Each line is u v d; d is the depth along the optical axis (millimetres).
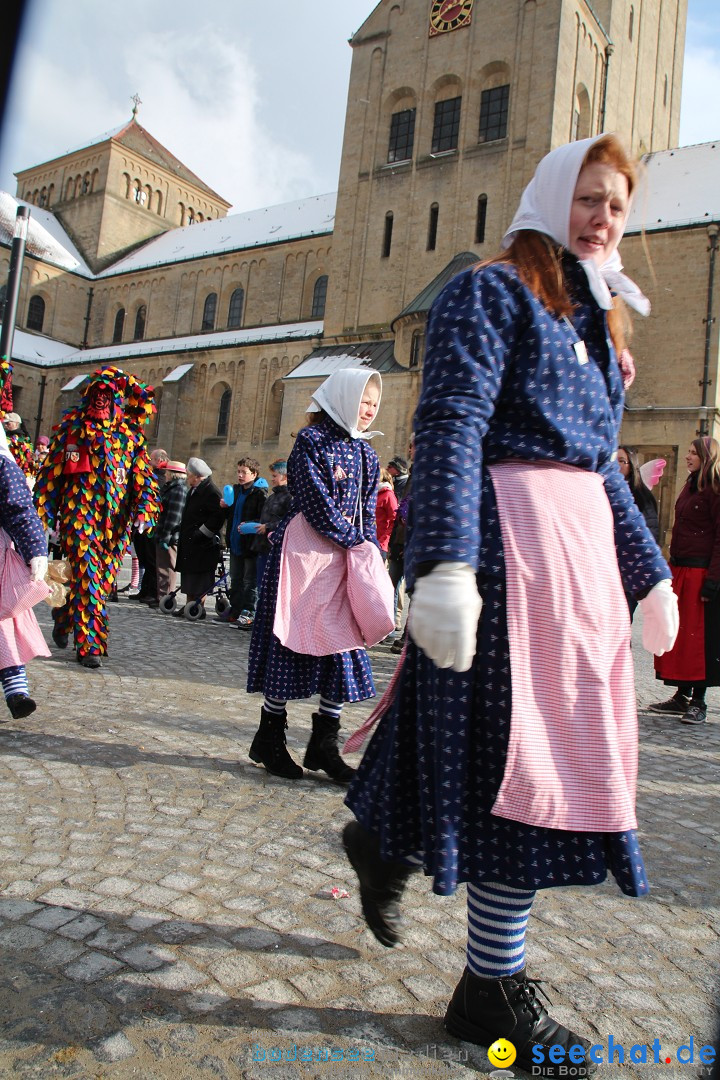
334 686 3855
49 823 3041
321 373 33375
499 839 1612
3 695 5105
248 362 42031
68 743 4125
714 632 6238
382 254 35219
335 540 3742
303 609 3779
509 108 32219
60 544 6312
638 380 29250
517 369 1706
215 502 10156
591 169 1771
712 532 6285
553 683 1627
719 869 3191
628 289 1917
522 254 1776
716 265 28328
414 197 34469
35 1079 1634
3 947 2113
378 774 1871
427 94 34562
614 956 2383
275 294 44938
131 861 2750
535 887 1589
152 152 60406
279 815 3350
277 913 2453
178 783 3656
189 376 43594
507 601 1624
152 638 8312
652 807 3990
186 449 43375
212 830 3111
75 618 6234
